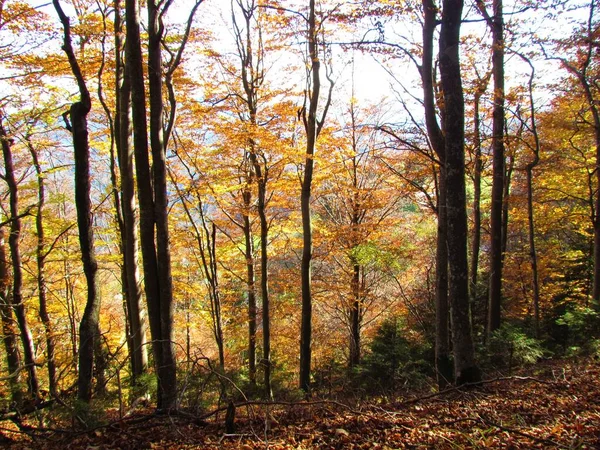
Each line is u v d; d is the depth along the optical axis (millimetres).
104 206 14742
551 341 13070
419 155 11852
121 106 10031
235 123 11883
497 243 12648
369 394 9117
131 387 7902
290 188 14117
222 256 16312
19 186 13000
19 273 12180
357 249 14719
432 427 4902
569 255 17734
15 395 6473
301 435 4945
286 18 10867
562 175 15078
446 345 8984
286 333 16562
